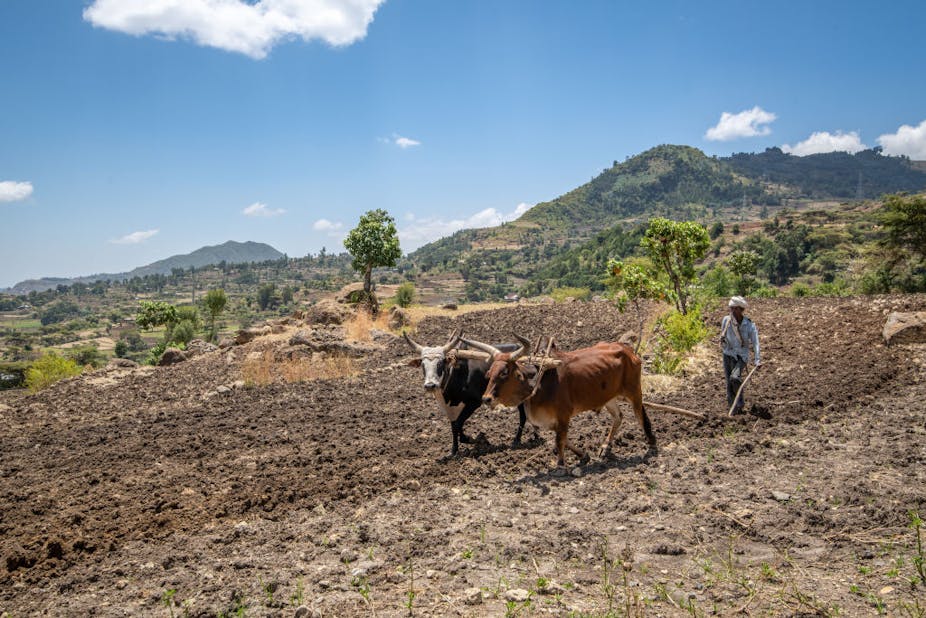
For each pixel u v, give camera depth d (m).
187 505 6.93
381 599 4.54
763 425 8.86
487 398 7.03
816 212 191.62
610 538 5.49
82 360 68.50
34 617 4.60
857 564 4.74
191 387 16.00
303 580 4.91
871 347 13.80
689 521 5.73
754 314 19.77
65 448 10.38
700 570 4.83
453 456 8.40
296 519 6.35
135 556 5.61
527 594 4.49
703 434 8.64
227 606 4.54
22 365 44.75
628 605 4.17
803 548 5.08
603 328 21.33
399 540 5.61
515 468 7.66
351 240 32.75
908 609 4.00
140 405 14.28
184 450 9.46
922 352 12.79
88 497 7.38
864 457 7.20
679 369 13.24
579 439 8.66
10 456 10.08
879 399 9.89
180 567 5.31
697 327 14.58
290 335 22.50
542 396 7.22
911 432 8.02
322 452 8.94
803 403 9.80
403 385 14.47
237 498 7.09
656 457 7.74
